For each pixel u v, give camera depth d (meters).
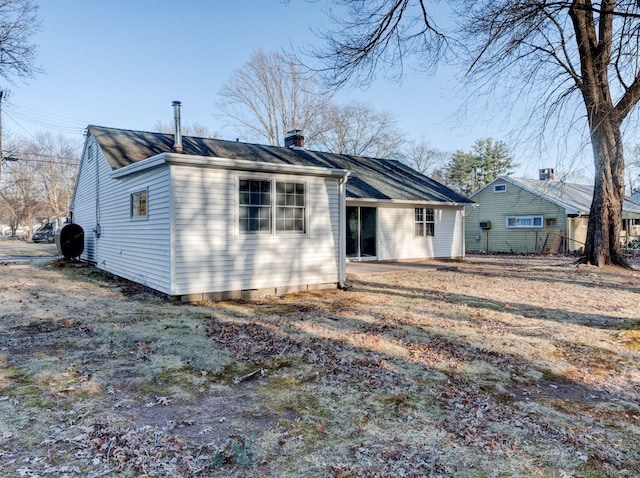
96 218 12.94
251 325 6.07
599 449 2.86
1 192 38.06
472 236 26.20
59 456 2.61
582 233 22.70
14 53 15.40
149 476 2.43
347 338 5.42
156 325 5.95
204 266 7.88
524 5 8.46
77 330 5.61
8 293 8.27
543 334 5.71
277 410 3.37
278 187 8.73
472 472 2.55
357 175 16.31
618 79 9.79
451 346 5.13
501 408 3.48
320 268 9.39
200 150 12.33
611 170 12.97
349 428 3.09
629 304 7.77
